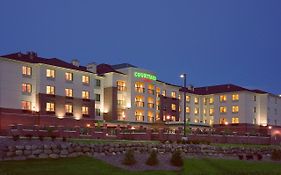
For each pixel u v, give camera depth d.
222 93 118.38
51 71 81.69
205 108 122.88
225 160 53.09
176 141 61.03
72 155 43.59
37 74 79.56
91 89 89.56
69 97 84.31
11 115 75.12
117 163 43.28
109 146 47.16
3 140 44.75
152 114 103.38
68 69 84.44
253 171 46.25
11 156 39.50
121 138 67.31
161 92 107.88
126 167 42.22
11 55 79.75
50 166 38.88
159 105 106.62
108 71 96.00
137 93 99.75
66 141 48.44
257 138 89.50
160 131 71.00
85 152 44.81
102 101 94.62
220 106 118.88
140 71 101.12
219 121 118.50
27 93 78.25
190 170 43.94
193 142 61.62
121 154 47.59
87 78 89.12
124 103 97.38
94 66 93.50
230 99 116.88
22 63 77.94
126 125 93.81
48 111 80.06
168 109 108.75
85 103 87.62
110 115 94.06
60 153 42.69
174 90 112.81
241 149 60.31
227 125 115.75
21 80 77.50
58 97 82.19
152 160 44.56
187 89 120.75
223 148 58.38
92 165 41.00
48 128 61.59
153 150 48.22
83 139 56.44
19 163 38.69
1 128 73.50
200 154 55.47
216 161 51.25
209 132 79.75
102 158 44.59
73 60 90.69
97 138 63.81
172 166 45.44
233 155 58.94
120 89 96.75
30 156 40.66
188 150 54.47
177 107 111.69
